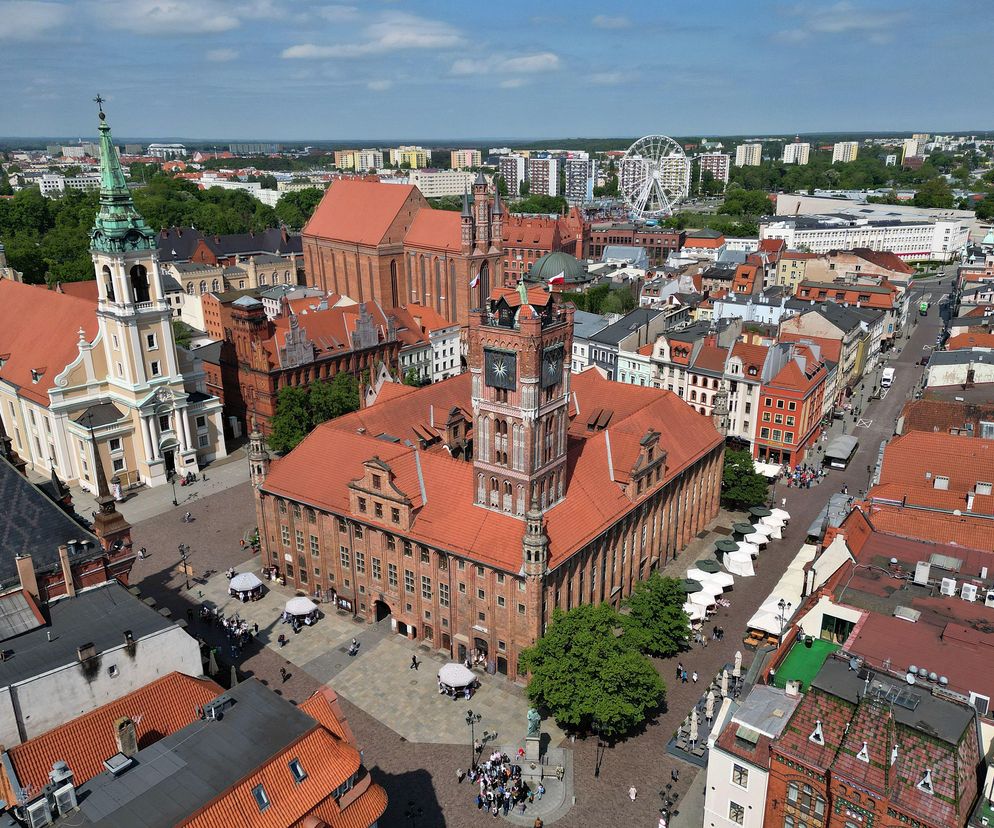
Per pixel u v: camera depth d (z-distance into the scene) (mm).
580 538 86750
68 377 128750
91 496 129875
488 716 80250
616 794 70250
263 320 146125
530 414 78750
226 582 104625
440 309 193500
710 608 97375
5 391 140875
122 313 125625
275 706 55125
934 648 61156
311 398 136875
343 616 97438
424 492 91375
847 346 177500
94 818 45781
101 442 128750
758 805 57188
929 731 50781
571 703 73312
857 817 50875
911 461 100688
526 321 75938
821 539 94562
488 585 83375
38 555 72562
